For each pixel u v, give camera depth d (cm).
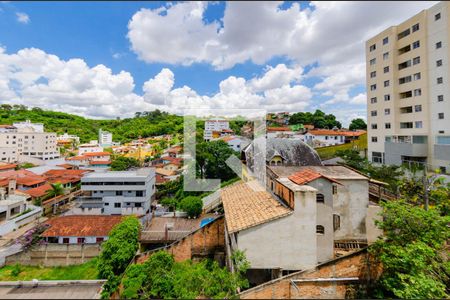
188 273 1016
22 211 3027
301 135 5359
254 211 1089
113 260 1430
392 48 3011
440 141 2503
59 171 4475
